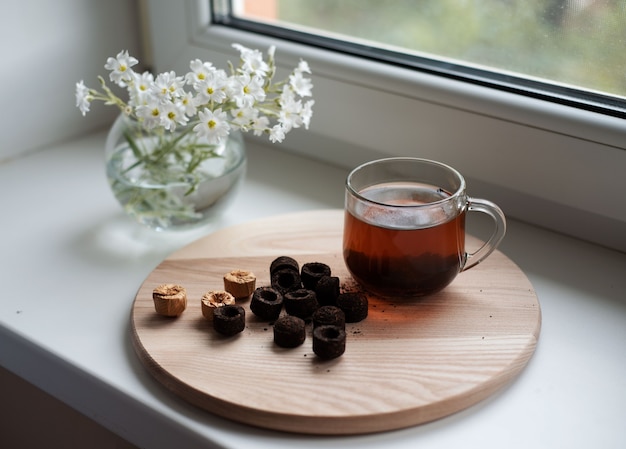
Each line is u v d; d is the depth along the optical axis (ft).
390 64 2.83
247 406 1.93
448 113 2.72
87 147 3.20
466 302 2.28
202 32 3.14
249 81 2.37
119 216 2.77
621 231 2.55
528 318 2.21
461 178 2.24
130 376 2.11
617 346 2.20
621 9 2.40
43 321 2.29
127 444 2.43
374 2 2.87
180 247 2.60
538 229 2.70
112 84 3.30
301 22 3.04
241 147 2.61
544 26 2.56
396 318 2.22
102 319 2.30
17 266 2.51
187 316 2.24
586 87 2.53
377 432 1.93
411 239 2.16
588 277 2.47
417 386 1.98
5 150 3.06
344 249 2.30
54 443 2.70
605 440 1.92
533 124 2.56
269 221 2.64
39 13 2.97
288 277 2.34
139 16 3.33
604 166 2.48
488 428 1.95
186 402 2.02
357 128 2.94
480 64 2.72
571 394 2.04
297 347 2.12
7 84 2.97
